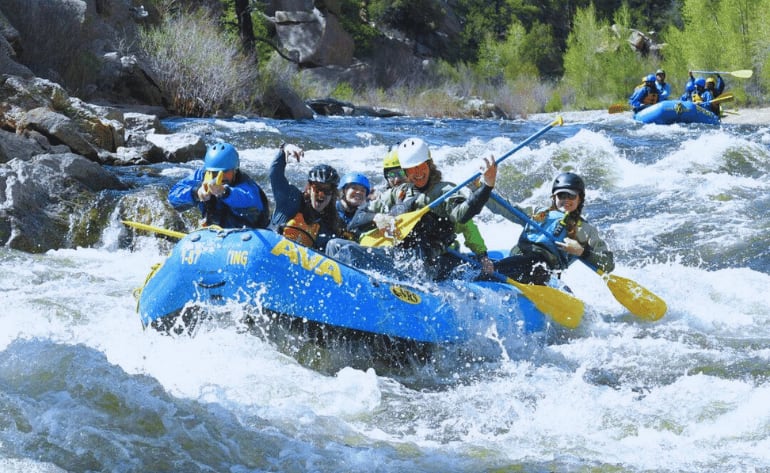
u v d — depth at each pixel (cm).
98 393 732
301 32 6066
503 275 1109
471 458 716
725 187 1988
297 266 964
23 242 1545
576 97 6381
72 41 3438
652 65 6391
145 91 3562
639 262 1513
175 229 1639
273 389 870
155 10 4269
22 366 776
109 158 2155
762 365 976
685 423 797
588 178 2134
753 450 727
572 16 9250
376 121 3975
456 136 3166
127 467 630
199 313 992
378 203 1099
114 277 1377
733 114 4375
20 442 639
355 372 940
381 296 978
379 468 681
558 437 771
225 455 675
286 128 3114
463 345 1012
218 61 3797
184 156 2305
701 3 5534
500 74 7094
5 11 3294
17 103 2209
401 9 7425
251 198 1040
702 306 1264
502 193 2061
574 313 1127
